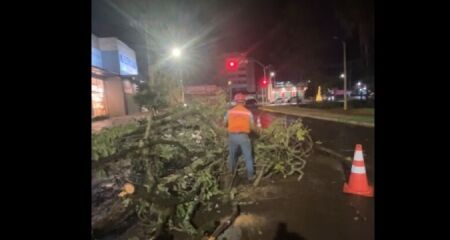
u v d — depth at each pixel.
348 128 17.81
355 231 4.73
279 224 5.07
